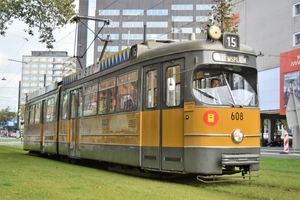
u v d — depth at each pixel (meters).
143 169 10.94
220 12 18.14
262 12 41.19
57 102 17.72
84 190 7.72
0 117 116.44
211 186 9.19
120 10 91.56
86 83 14.48
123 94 11.59
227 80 9.62
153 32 91.38
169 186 8.79
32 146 21.61
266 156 21.36
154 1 91.88
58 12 16.53
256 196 7.69
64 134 16.44
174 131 9.55
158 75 10.16
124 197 7.00
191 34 11.17
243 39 44.00
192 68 9.34
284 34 38.09
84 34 89.75
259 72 41.31
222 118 9.19
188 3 91.56
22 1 16.16
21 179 9.24
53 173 10.94
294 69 35.34
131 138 10.95
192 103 9.19
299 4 36.38
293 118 11.84
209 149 8.98
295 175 11.22
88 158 13.74
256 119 9.67
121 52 11.98
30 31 16.89
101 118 12.88
